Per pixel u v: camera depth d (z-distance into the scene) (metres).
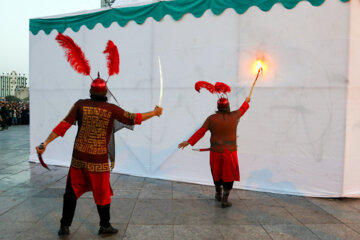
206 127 3.51
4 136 11.80
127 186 4.37
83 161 2.56
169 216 3.20
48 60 5.62
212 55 4.40
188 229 2.86
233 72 4.30
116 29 4.99
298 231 2.84
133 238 2.66
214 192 4.14
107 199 2.66
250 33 4.19
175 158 4.70
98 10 5.13
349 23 3.75
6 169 5.43
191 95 4.55
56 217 3.13
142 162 4.92
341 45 3.80
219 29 4.35
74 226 2.91
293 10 3.97
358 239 2.67
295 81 4.01
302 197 3.96
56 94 5.61
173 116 4.67
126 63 4.94
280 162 4.11
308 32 3.93
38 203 3.58
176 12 4.57
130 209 3.41
